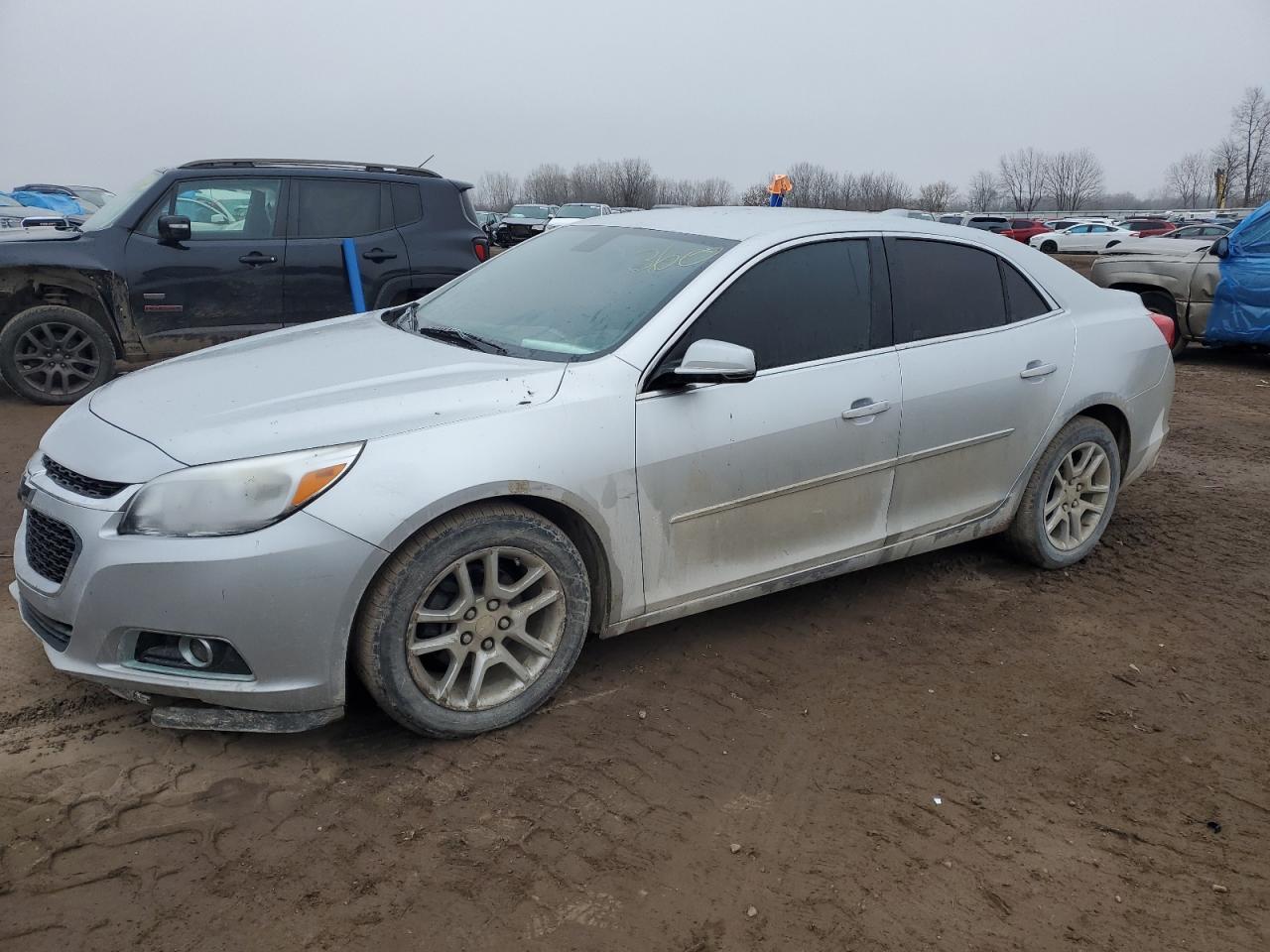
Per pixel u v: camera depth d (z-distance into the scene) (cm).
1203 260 1052
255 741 297
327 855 250
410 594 279
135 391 319
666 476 324
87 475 278
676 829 269
